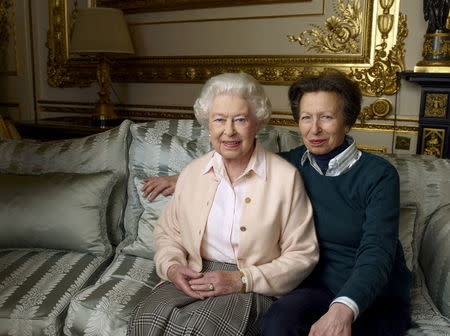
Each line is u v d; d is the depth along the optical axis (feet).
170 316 4.09
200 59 11.25
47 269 5.56
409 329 4.47
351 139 4.61
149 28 11.86
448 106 8.44
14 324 4.74
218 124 4.53
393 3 9.21
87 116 13.21
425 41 8.55
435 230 5.26
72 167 6.58
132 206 6.32
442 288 4.72
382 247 4.05
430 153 8.78
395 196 4.28
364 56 9.59
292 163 4.91
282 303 4.10
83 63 12.90
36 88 13.87
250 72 10.75
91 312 4.74
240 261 4.53
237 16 10.67
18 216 5.90
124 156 6.58
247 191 4.60
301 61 10.17
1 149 6.86
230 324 3.97
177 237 5.02
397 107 9.55
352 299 3.72
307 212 4.59
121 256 5.94
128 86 12.55
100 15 10.61
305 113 4.42
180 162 6.13
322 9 9.80
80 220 5.90
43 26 13.35
